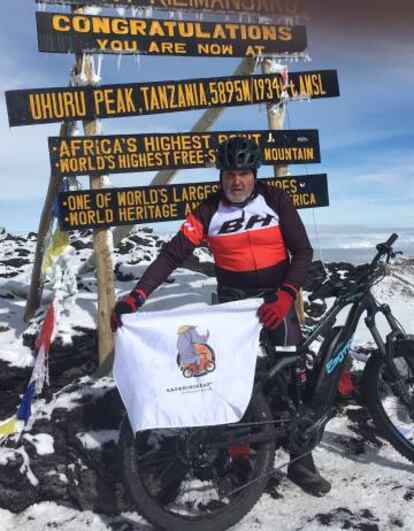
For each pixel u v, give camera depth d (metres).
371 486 2.75
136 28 3.35
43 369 3.16
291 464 2.78
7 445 2.81
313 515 2.54
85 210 3.31
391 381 2.94
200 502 2.65
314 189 3.88
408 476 2.83
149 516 2.35
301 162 3.83
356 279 2.79
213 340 2.41
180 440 2.52
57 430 2.80
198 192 3.55
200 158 3.55
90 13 3.24
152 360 2.38
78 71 3.27
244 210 2.61
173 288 4.37
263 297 2.47
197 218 2.64
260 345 2.69
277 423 2.61
